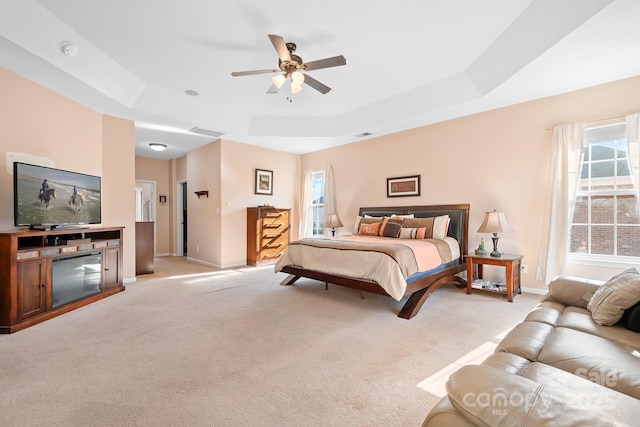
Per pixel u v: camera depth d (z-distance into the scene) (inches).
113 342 96.9
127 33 112.4
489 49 124.4
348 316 122.3
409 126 198.4
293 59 111.1
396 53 127.8
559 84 135.4
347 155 245.0
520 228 158.4
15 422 59.8
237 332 105.5
